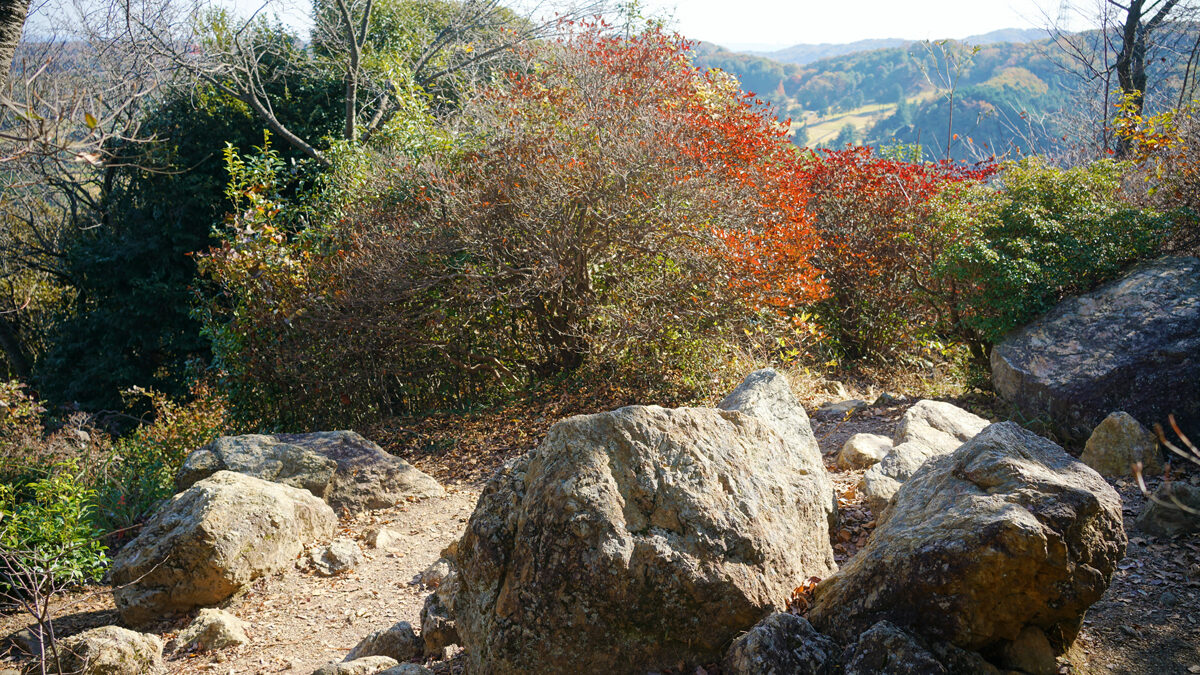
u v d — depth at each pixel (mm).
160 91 16656
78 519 6918
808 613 3793
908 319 11281
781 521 4082
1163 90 16312
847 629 3570
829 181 11766
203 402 12367
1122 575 4547
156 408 14195
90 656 4793
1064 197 8586
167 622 5871
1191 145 9031
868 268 11242
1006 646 3465
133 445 12234
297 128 18984
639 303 9922
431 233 10070
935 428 6477
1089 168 9672
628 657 3559
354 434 8398
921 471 4223
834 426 8141
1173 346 6727
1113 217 8258
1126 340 7074
